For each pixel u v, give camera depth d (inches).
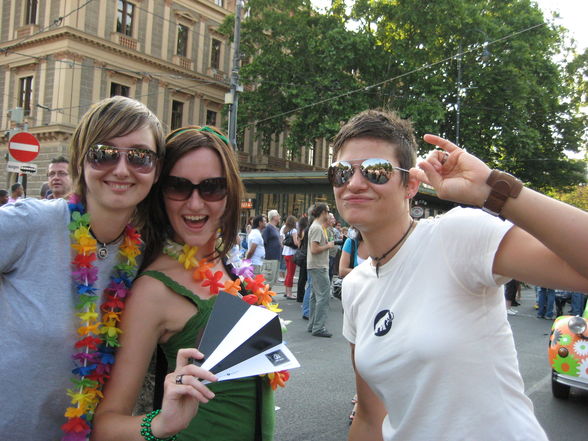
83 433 56.5
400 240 62.2
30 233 56.6
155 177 65.1
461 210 57.3
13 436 56.0
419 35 881.5
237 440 61.1
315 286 287.3
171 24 1095.0
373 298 63.1
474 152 928.3
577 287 45.8
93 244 58.4
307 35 916.6
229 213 70.0
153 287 61.0
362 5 889.5
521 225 44.9
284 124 997.2
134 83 1035.3
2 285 57.6
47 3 952.9
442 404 53.2
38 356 55.8
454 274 54.5
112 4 985.5
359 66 912.9
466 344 53.1
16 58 993.5
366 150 61.2
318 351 249.8
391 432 60.2
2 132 1011.3
